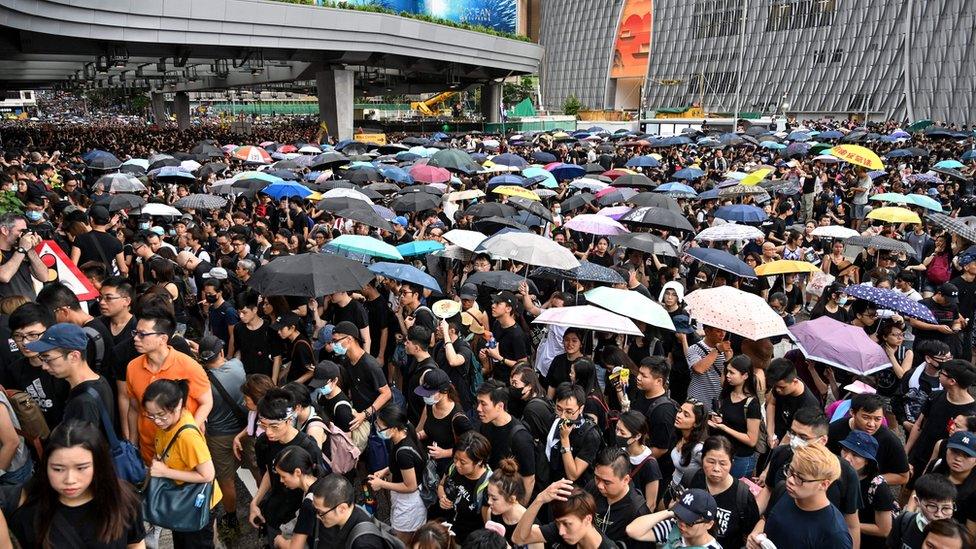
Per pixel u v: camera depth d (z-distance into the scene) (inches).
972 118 2960.1
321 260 272.8
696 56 4037.9
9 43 1151.6
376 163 792.3
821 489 147.2
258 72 1760.6
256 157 792.3
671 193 632.4
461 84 2687.0
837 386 259.1
